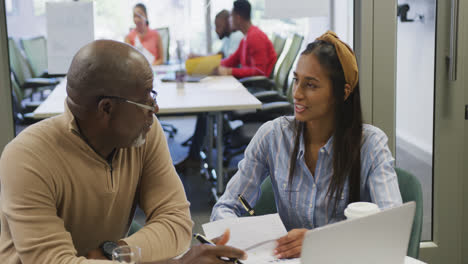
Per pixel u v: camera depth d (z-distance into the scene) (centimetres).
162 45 394
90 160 152
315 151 190
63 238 145
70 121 147
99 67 139
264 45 369
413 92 288
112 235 166
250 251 154
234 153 439
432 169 295
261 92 378
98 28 293
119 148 154
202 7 385
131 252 131
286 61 356
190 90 386
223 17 383
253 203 201
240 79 388
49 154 147
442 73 283
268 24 364
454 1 268
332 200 187
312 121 187
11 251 149
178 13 387
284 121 198
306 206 190
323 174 188
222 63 397
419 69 287
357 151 184
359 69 281
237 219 169
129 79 141
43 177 145
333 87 178
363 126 190
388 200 176
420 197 189
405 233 129
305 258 117
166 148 175
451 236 300
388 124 288
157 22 387
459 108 287
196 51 396
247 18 371
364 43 278
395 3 275
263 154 200
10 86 276
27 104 348
